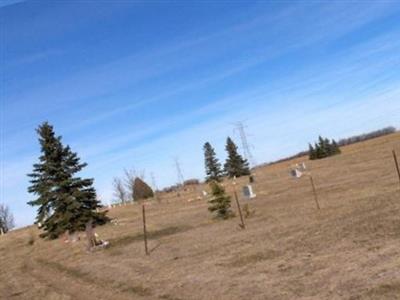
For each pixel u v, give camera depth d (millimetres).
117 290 18766
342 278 13281
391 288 11539
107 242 32094
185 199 67500
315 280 13789
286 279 14672
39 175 47531
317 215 26625
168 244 27328
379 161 59125
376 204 25250
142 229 37938
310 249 18125
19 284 25297
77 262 27891
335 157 85875
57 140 47844
